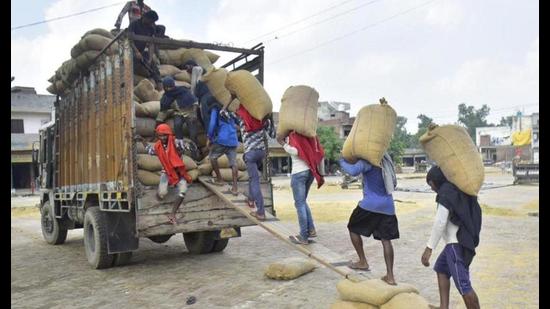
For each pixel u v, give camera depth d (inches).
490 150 2861.7
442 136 164.2
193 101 280.1
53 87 382.3
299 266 258.4
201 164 284.2
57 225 405.4
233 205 253.3
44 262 331.0
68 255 359.6
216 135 266.1
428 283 238.1
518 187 932.6
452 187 160.9
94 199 320.5
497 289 221.1
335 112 2283.5
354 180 1075.9
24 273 294.2
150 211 255.6
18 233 515.5
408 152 2881.4
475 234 158.9
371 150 182.4
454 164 160.1
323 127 1781.5
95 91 306.5
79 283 263.1
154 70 301.6
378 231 185.5
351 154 188.5
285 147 216.5
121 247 283.6
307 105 218.2
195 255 339.3
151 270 291.1
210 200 273.1
